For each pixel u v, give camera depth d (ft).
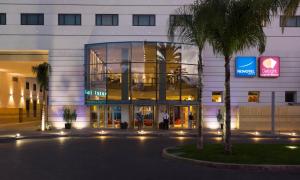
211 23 58.18
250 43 60.90
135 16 141.38
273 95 116.57
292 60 143.54
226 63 60.80
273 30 143.33
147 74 133.08
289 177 43.62
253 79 143.33
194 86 136.26
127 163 54.19
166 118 132.36
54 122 141.38
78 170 47.42
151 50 133.69
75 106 141.49
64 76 141.49
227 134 59.62
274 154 58.03
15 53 146.51
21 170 47.26
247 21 57.88
